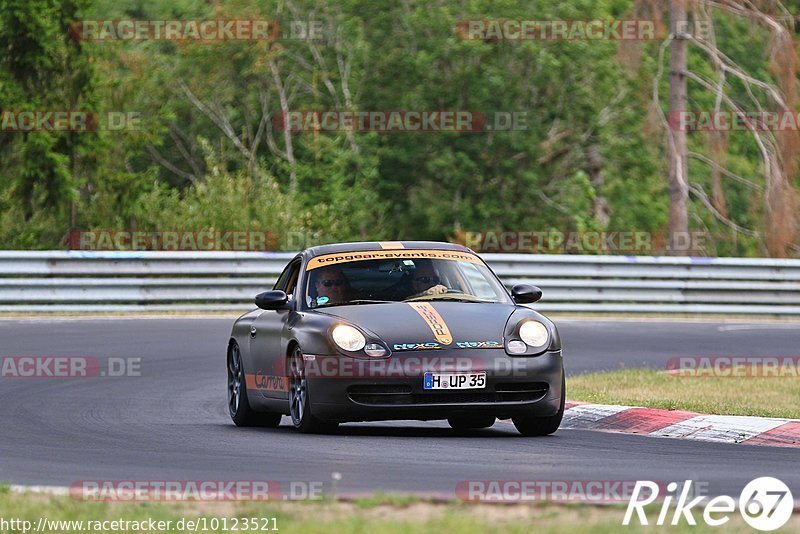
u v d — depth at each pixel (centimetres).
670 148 10925
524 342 3534
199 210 11462
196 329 7019
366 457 3039
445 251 3988
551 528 2017
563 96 15038
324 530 2008
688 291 8894
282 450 3197
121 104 12812
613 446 3319
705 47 10944
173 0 18575
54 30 11731
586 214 13462
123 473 2816
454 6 15512
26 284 7750
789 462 2978
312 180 15462
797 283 9006
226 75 16875
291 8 16088
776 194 10638
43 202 11719
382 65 15625
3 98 11556
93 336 6612
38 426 3853
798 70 10731
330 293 3784
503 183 15312
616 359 6250
